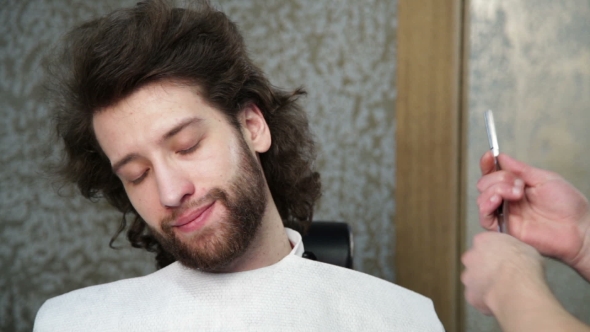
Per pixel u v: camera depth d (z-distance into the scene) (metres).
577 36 1.30
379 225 1.83
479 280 0.54
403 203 1.69
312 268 0.85
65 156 1.05
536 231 0.77
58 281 1.90
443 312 1.47
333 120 1.82
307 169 1.17
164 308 0.82
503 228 0.75
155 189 0.76
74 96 0.87
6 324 1.90
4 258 1.89
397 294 0.88
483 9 1.33
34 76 1.83
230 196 0.76
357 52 1.80
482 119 1.34
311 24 1.81
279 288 0.82
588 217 0.76
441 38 1.44
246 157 0.80
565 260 0.77
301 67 1.82
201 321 0.80
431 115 1.51
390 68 1.79
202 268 0.77
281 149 1.07
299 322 0.80
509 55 1.32
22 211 1.87
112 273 1.89
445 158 1.44
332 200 1.83
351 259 1.11
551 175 0.76
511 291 0.49
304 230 1.13
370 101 1.81
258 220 0.79
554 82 1.31
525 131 1.32
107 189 1.04
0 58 1.84
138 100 0.73
